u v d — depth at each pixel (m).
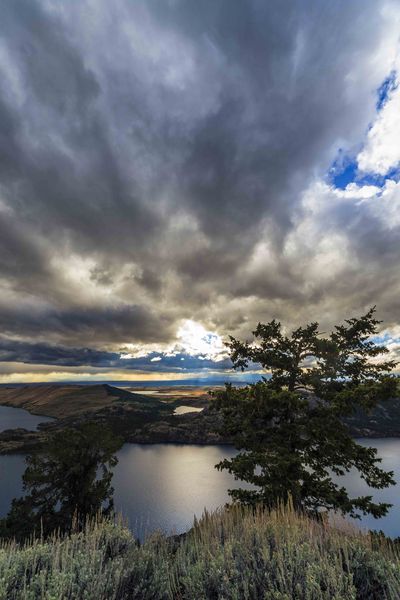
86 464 22.58
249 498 13.62
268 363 17.25
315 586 3.30
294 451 14.77
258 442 15.60
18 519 20.17
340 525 5.13
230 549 4.08
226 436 16.73
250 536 4.48
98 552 3.93
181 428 164.25
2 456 119.75
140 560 3.99
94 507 21.20
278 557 3.74
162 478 100.56
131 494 84.94
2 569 3.52
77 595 3.21
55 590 3.12
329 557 3.92
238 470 14.22
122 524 4.69
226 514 5.66
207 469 111.31
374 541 4.47
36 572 3.84
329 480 14.33
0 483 91.25
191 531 5.61
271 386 16.73
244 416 16.25
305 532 4.77
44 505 21.14
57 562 3.65
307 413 15.50
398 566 3.57
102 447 23.52
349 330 16.48
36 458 22.73
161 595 3.59
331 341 15.92
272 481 13.17
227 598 3.39
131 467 114.25
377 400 13.64
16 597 3.16
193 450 141.75
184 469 111.38
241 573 3.77
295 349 17.28
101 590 3.33
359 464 14.62
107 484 23.08
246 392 16.52
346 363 16.19
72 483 22.06
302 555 3.89
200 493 86.50
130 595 3.59
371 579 3.72
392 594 3.31
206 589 3.66
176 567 4.13
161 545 4.55
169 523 64.62
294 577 3.64
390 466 101.75
